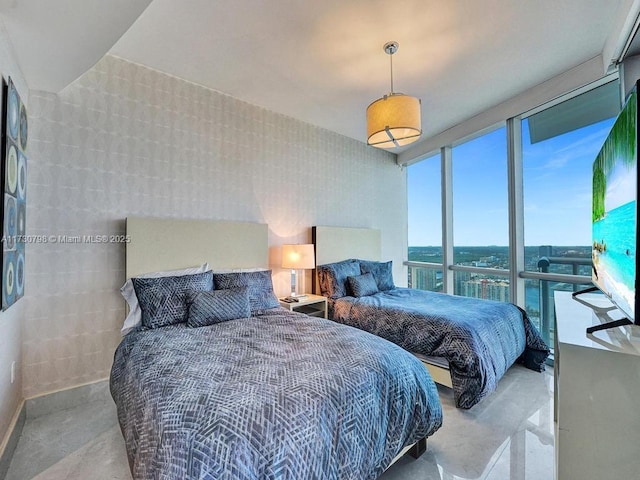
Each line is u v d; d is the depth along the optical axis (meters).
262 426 1.04
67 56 1.85
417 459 1.69
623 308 1.20
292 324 2.18
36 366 2.13
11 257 1.68
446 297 3.31
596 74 2.53
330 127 4.00
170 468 0.94
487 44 2.36
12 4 1.45
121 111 2.50
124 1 1.48
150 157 2.64
